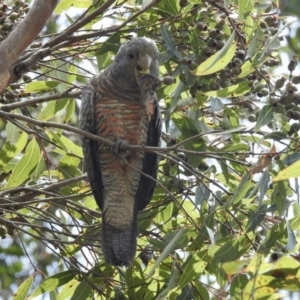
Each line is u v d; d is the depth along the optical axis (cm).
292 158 953
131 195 1052
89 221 1145
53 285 1048
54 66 1169
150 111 1036
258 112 997
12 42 926
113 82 1062
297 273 779
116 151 1023
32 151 1124
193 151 949
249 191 1012
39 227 1007
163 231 1076
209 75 1009
